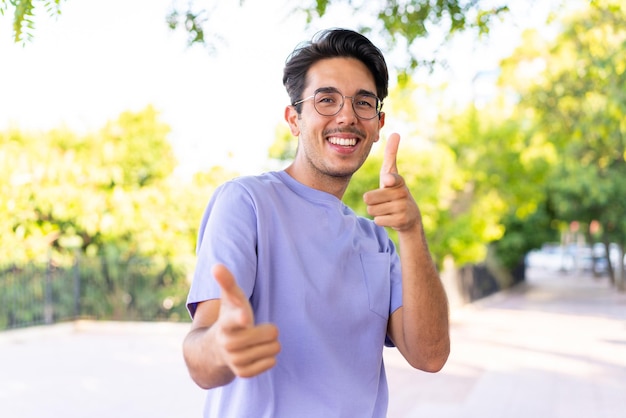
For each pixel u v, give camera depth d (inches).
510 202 729.0
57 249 589.3
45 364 410.3
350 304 74.9
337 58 77.6
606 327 616.7
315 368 71.4
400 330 79.0
